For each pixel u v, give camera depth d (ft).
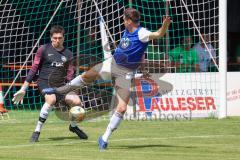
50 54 78.89
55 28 79.15
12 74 132.26
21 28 124.88
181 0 111.65
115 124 67.77
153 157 61.52
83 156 62.34
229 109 112.37
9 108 128.77
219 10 108.88
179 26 123.34
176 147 69.87
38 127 76.43
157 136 81.56
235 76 112.06
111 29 127.95
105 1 123.85
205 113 108.88
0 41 135.64
